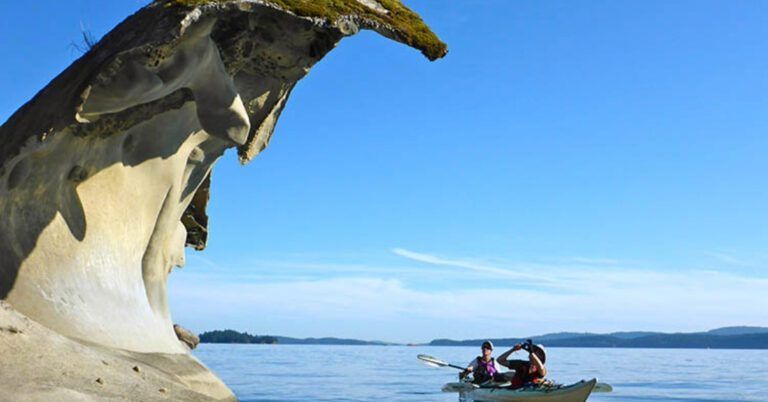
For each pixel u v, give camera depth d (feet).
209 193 49.19
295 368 136.56
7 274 30.27
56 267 32.14
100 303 33.22
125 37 31.53
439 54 35.63
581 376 127.65
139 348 33.53
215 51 33.30
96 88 31.01
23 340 24.07
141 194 37.17
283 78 40.04
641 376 127.75
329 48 37.45
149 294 39.50
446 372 130.72
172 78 31.99
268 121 42.52
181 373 32.99
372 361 194.08
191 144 39.50
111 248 35.17
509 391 54.70
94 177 34.58
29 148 29.86
